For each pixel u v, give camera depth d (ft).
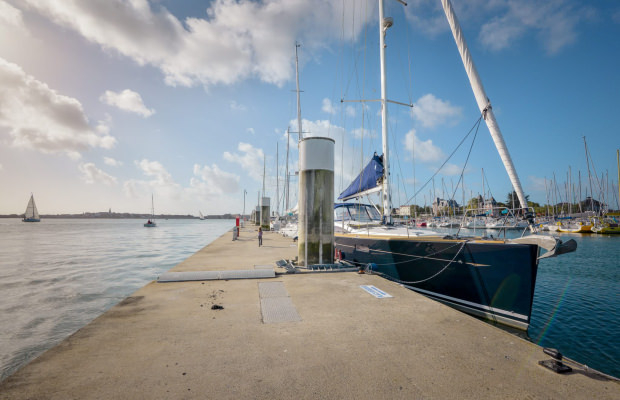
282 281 22.71
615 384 8.70
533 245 18.61
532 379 8.97
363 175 37.55
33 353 21.04
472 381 8.84
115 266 56.49
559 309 31.81
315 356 10.45
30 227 279.08
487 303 21.22
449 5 22.48
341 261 31.32
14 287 39.91
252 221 256.73
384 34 37.32
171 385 8.50
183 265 30.81
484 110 21.52
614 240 105.40
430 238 26.71
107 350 10.80
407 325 13.58
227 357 10.34
